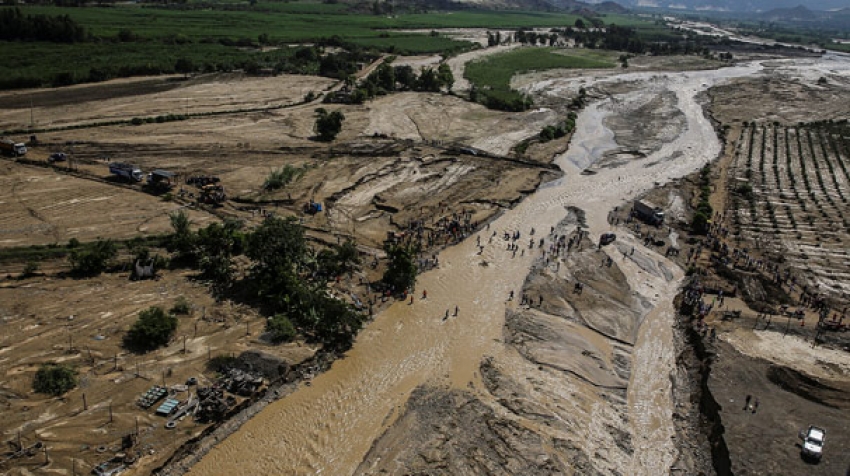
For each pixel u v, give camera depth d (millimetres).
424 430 51750
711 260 87812
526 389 58000
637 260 87125
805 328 69375
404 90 188000
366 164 118625
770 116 179250
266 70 198000
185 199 98125
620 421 55188
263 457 48938
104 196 97062
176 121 140000
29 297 67250
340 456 49250
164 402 52406
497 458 48531
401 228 92875
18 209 90125
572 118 163625
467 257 86062
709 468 50031
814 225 101750
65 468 45094
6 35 197000
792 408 54969
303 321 65375
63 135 123875
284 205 98688
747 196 114312
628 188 118000
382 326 68250
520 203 107500
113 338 60688
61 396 52312
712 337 67000
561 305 74062
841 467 47406
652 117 175375
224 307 67812
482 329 68438
